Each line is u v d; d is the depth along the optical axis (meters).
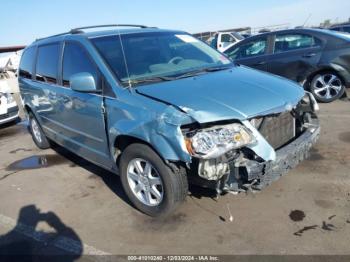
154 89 3.40
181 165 3.17
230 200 3.70
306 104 3.75
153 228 3.39
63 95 4.46
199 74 3.87
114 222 3.58
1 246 3.38
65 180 4.77
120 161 3.66
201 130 2.90
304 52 7.33
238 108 3.05
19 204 4.22
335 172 4.12
